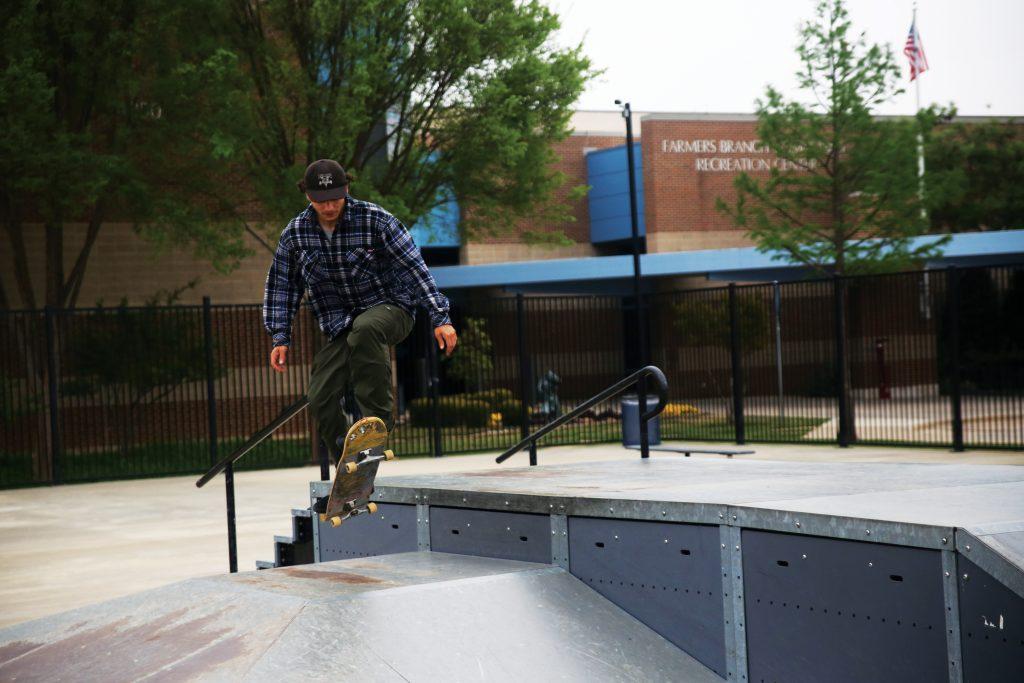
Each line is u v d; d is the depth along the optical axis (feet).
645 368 23.25
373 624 14.84
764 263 107.86
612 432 76.18
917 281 70.79
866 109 70.13
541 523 18.30
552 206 76.02
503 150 66.80
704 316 83.10
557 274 108.78
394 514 21.58
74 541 38.88
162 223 65.98
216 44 65.16
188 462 66.28
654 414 23.62
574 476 21.49
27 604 28.22
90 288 80.38
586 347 79.51
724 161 130.11
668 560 16.34
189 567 32.78
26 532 41.78
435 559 19.15
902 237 72.13
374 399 16.33
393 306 16.74
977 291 72.95
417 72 68.33
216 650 14.56
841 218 72.33
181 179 69.41
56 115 64.18
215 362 70.08
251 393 79.87
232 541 24.53
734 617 15.37
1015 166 150.30
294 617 14.83
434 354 67.46
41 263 78.74
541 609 16.28
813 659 14.34
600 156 136.46
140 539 38.68
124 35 61.72
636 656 15.76
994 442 61.87
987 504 14.34
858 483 17.58
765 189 74.49
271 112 65.72
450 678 14.17
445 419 81.10
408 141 71.05
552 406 78.18
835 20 70.13
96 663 15.26
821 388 95.40
